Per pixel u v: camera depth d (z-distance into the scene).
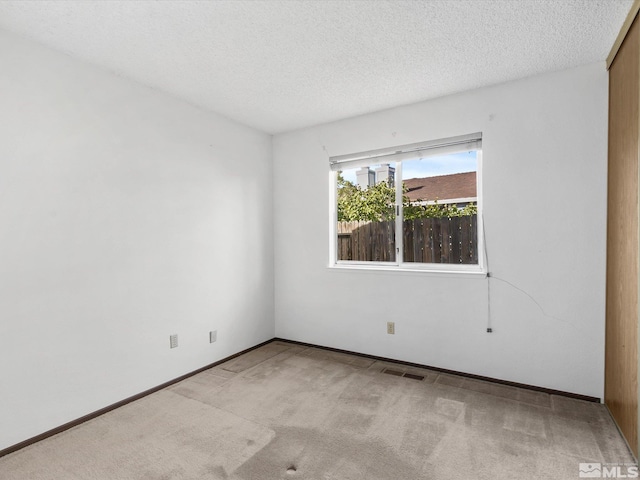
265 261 3.93
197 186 3.15
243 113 3.37
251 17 1.91
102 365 2.43
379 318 3.36
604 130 2.41
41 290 2.12
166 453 1.93
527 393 2.61
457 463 1.81
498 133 2.76
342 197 3.73
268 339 3.97
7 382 1.98
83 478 1.74
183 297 3.01
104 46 2.18
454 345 2.98
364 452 1.92
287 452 1.92
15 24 1.94
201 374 3.05
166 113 2.89
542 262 2.62
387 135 3.29
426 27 2.01
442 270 3.13
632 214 1.90
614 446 1.94
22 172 2.05
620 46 2.07
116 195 2.53
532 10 1.86
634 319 1.85
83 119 2.34
